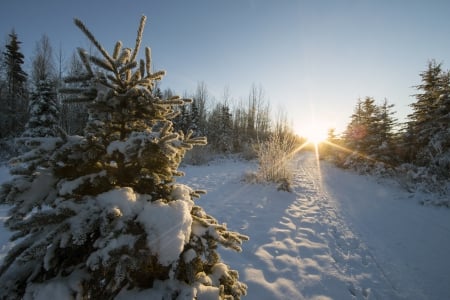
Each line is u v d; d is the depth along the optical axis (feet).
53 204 3.70
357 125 51.70
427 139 32.53
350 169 44.73
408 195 21.89
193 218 4.29
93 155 3.85
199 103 100.53
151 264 3.67
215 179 28.60
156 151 3.96
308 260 9.99
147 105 4.42
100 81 4.15
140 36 4.50
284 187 23.22
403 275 9.28
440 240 12.60
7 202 3.40
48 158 3.67
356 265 9.92
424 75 36.19
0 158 39.78
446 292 8.28
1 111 50.06
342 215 17.06
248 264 9.25
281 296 7.54
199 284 3.77
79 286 3.14
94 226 3.22
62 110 44.19
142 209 3.67
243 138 88.84
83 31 3.84
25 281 3.34
